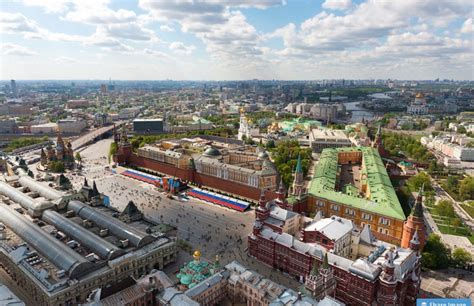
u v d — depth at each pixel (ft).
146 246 538.47
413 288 442.09
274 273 524.93
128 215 652.48
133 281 422.00
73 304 438.40
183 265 551.18
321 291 418.72
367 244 517.96
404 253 460.55
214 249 600.80
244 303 448.65
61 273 449.48
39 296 442.50
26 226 570.05
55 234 574.56
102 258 500.33
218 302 452.76
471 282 504.02
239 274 463.42
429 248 550.36
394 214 595.88
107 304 385.29
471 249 615.57
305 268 491.31
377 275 427.33
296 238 567.59
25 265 473.67
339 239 494.18
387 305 411.75
